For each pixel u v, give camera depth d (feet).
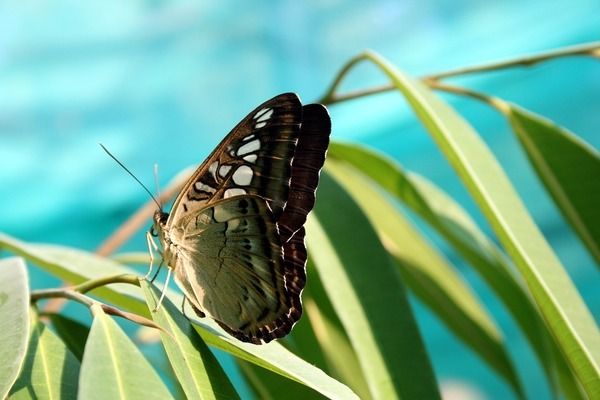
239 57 5.31
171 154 5.46
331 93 2.75
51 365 2.34
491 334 2.92
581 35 4.62
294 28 5.24
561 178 2.74
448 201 2.96
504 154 5.02
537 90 4.82
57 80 5.30
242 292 2.43
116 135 5.46
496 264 2.91
